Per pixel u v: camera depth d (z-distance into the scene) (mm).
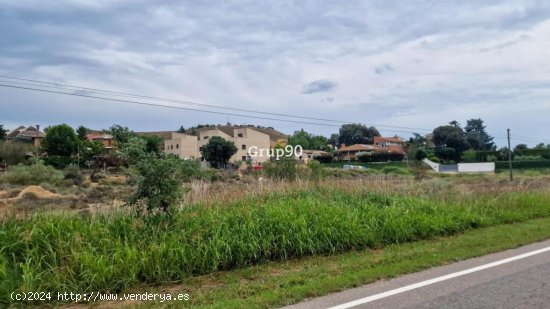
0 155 63094
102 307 5824
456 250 8484
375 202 12289
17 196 26672
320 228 9023
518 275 6672
